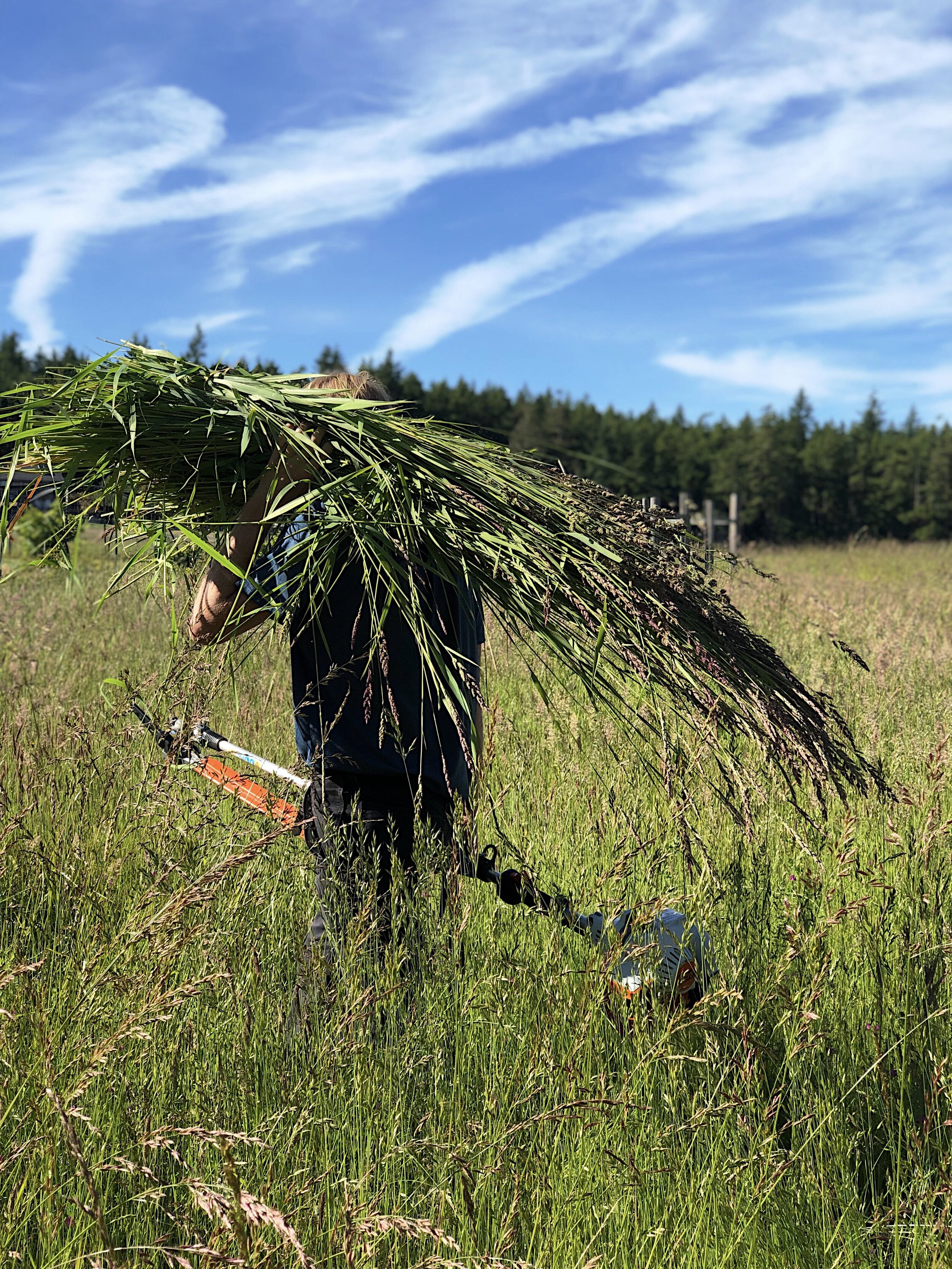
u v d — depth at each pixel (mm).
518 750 3506
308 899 2416
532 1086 1899
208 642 2336
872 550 28797
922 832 2473
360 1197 1611
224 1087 1872
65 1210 1591
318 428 2314
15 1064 1777
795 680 2322
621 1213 1722
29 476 2363
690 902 2178
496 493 2281
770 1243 1732
